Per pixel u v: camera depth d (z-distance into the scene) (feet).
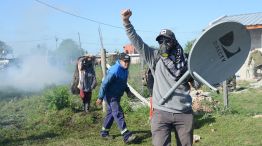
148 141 29.19
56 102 39.11
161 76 17.02
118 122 28.84
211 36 16.03
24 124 35.94
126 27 17.04
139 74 58.13
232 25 16.02
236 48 16.56
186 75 16.33
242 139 27.84
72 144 28.73
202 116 34.81
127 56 28.71
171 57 16.88
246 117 33.91
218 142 27.50
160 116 17.02
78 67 39.22
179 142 17.26
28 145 28.73
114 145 28.50
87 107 39.01
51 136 31.45
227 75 16.52
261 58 75.41
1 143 29.55
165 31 16.97
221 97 50.01
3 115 41.98
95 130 33.19
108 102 29.35
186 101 16.98
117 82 28.81
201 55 16.16
